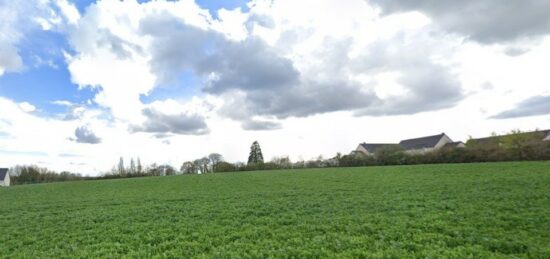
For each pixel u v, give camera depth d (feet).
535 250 28.76
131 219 53.83
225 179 141.69
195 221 49.42
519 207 46.83
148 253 33.58
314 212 52.29
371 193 72.28
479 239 32.63
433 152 176.14
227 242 36.91
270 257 30.27
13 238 44.57
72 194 109.50
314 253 30.83
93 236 42.83
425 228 38.14
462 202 53.47
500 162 136.77
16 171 291.79
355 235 36.88
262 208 58.70
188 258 31.55
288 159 248.93
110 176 253.65
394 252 29.86
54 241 41.57
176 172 282.15
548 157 133.39
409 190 73.31
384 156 195.52
